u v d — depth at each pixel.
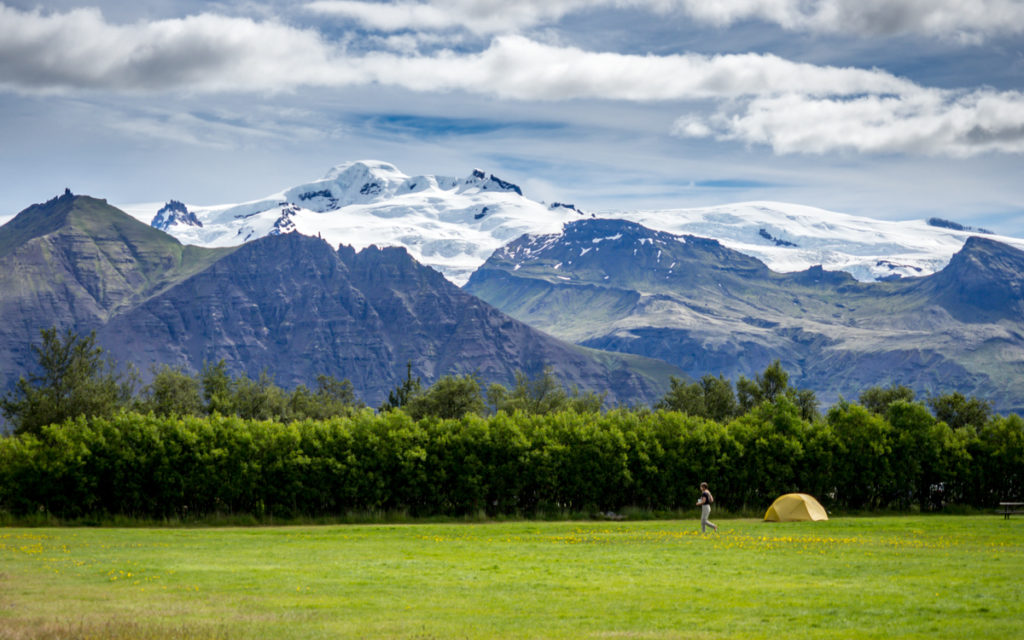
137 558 42.19
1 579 34.72
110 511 72.19
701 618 27.33
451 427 79.00
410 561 41.41
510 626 26.23
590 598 30.88
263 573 36.97
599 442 79.19
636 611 28.50
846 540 51.78
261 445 74.44
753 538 53.50
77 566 38.69
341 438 76.38
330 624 26.31
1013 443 88.00
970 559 41.16
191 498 72.88
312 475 74.38
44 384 98.94
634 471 79.81
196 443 73.31
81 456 70.81
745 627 25.95
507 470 77.00
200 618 27.09
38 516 69.75
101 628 25.28
